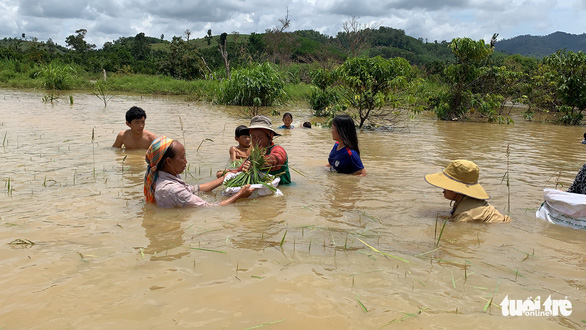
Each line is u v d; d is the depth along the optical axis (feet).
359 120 49.73
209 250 10.23
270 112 59.26
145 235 11.19
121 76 126.72
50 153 22.06
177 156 14.28
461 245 11.16
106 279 8.58
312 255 10.09
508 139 36.91
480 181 19.48
